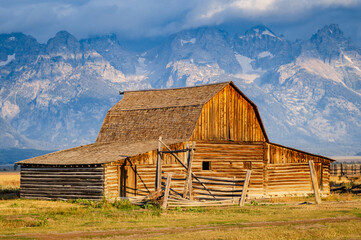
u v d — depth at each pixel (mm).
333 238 19203
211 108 43938
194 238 19219
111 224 23875
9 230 22078
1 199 40250
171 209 30422
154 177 39750
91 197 37156
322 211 27938
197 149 42219
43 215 26984
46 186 39625
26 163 40156
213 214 27875
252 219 25203
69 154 41750
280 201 36312
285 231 20438
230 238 18922
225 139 44031
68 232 21469
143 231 21719
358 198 38719
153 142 42781
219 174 43000
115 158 37469
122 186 38156
